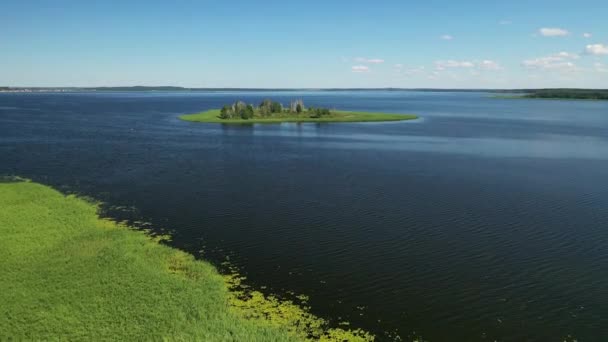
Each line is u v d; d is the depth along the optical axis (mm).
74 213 47406
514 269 35562
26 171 68625
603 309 29781
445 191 58469
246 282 32750
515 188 60219
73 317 26688
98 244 38562
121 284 31062
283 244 40125
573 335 26812
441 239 41688
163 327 25844
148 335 25031
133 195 55500
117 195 55375
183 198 54469
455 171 71250
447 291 31969
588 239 41812
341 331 26641
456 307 29828
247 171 70500
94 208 49719
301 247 39469
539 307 29969
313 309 29172
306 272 34625
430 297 31094
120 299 28922
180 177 65812
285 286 32281
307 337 25891
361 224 45531
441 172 70438
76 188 58656
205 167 73500
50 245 38219
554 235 42781
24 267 33625
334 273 34531
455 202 53438
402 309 29453
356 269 35281
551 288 32594
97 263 34500
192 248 38938
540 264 36500
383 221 46469
